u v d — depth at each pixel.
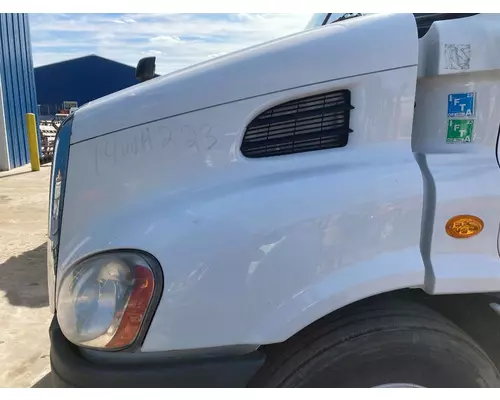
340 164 1.67
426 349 1.68
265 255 1.56
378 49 1.68
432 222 1.65
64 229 1.73
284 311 1.58
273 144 1.69
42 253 5.48
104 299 1.57
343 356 1.64
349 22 1.77
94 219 1.68
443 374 1.71
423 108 1.76
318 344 1.65
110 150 1.69
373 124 1.68
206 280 1.55
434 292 1.64
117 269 1.57
